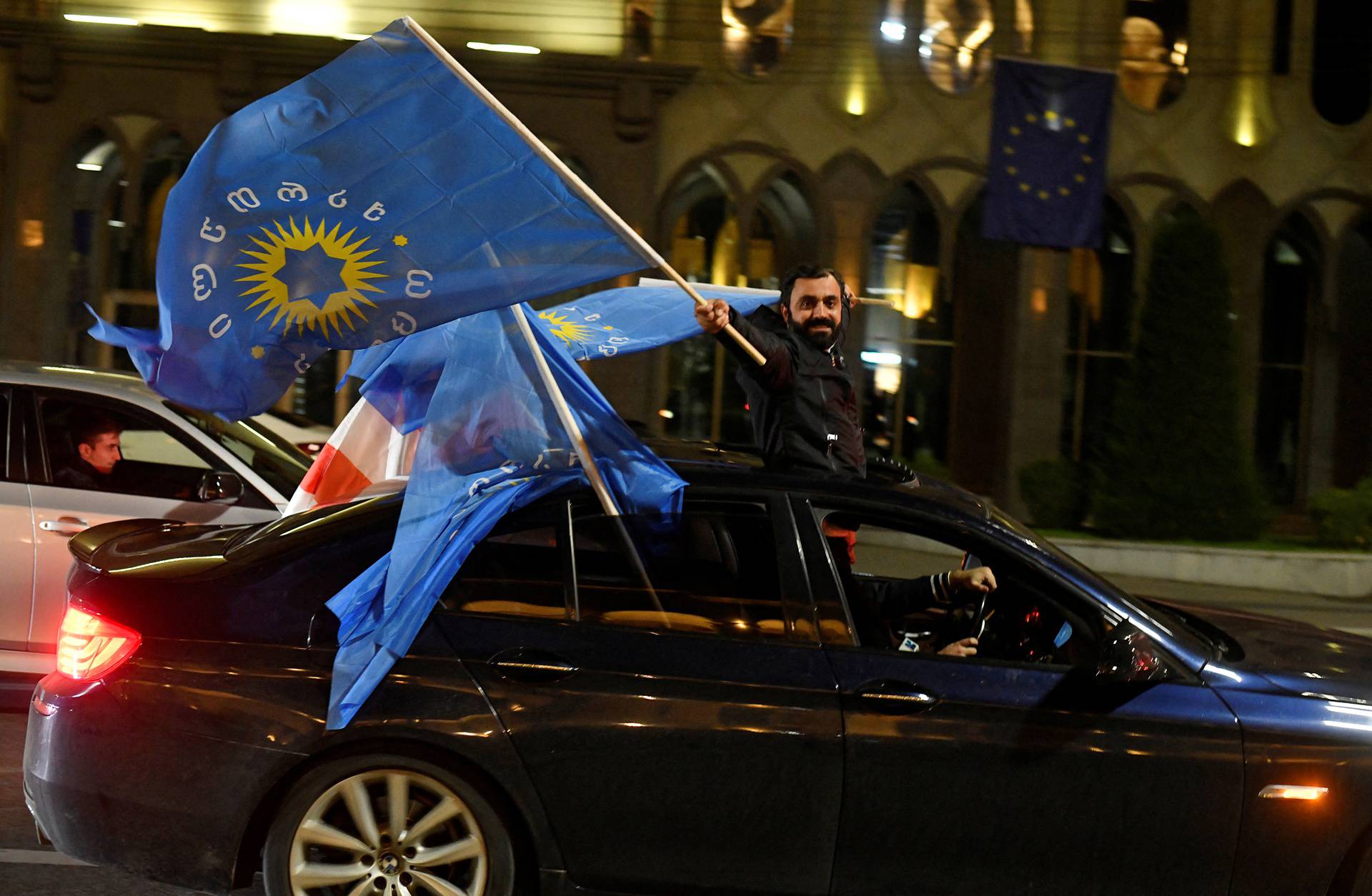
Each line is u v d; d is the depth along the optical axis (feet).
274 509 19.76
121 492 19.70
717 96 58.08
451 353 12.90
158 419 19.99
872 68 58.34
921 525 12.76
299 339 11.98
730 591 12.35
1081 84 53.52
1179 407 49.03
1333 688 12.50
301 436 36.76
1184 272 49.47
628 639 12.09
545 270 12.16
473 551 12.38
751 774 11.78
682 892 11.95
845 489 12.83
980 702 11.94
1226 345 49.34
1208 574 45.62
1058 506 51.90
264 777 11.76
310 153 12.20
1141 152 58.90
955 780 11.78
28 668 19.20
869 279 59.26
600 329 16.49
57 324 57.88
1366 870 11.95
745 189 58.13
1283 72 59.36
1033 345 58.18
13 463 19.52
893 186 58.80
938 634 14.21
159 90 56.95
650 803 11.79
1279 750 11.87
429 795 11.91
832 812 11.82
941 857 11.85
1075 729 11.87
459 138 12.40
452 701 11.75
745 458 14.20
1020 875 11.87
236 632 12.14
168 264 11.88
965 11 58.54
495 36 57.00
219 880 11.93
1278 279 61.93
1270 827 11.82
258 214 11.98
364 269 12.04
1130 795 11.78
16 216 57.11
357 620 12.01
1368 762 11.91
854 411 14.73
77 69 56.80
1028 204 53.88
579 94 56.95
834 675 12.00
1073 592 12.57
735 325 13.55
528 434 12.71
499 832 11.85
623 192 57.26
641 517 12.49
